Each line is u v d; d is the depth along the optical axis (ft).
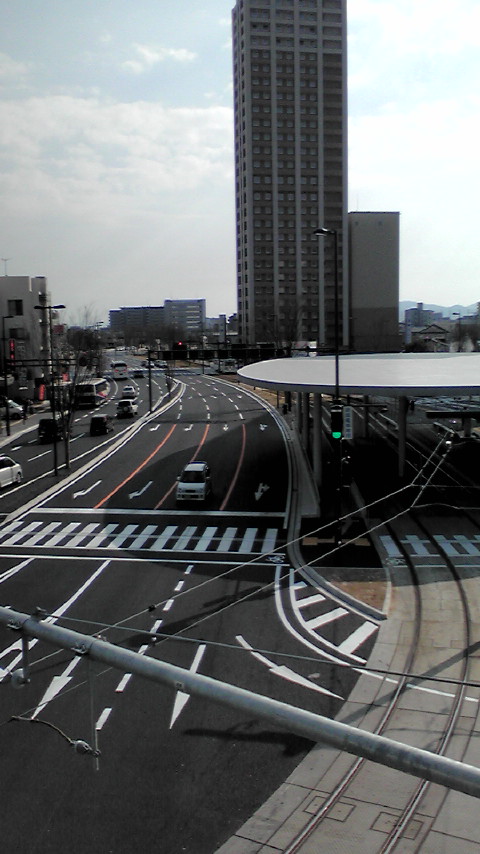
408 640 63.16
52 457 165.68
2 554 94.48
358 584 78.23
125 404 234.58
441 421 211.00
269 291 475.31
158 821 38.93
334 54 466.29
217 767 44.21
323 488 126.93
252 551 93.56
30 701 53.16
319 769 43.73
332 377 129.59
